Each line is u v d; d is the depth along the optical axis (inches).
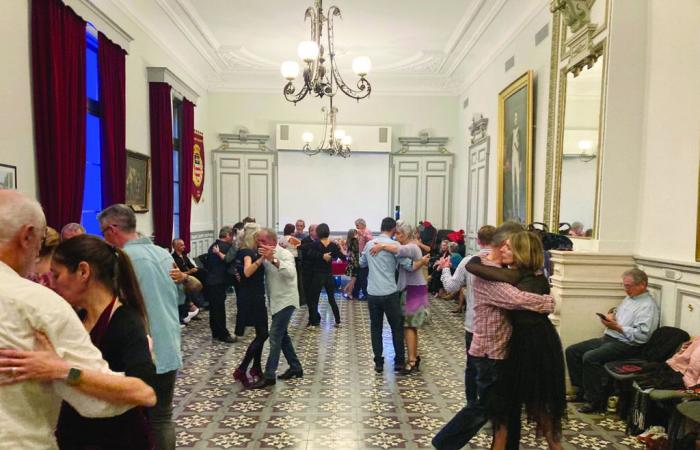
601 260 155.6
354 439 124.6
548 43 218.8
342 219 434.6
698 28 131.3
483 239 138.0
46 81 160.7
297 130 423.8
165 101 272.1
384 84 422.6
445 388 162.2
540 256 102.2
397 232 177.5
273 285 162.1
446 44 334.0
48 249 80.4
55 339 47.4
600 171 160.2
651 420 124.1
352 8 272.1
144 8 253.8
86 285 63.0
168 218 278.1
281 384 164.6
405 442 123.4
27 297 46.8
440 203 431.5
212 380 168.4
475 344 103.3
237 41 334.3
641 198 156.2
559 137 197.6
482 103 340.8
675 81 140.9
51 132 162.1
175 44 312.8
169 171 278.7
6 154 147.1
